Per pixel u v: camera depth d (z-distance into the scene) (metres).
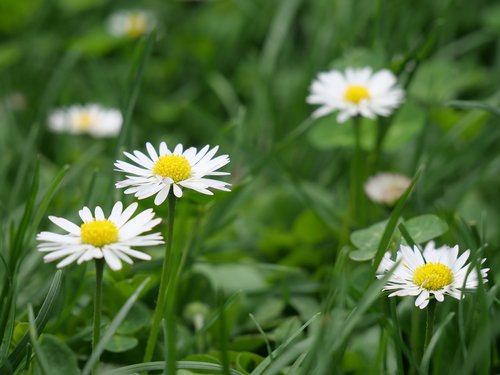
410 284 0.41
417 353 0.45
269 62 0.68
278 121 0.65
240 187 0.49
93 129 0.61
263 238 0.52
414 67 0.53
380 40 0.65
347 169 0.58
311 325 0.46
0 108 0.69
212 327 0.47
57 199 0.53
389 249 0.44
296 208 0.55
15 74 0.75
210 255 0.50
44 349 0.41
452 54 0.71
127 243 0.40
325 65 0.67
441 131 0.62
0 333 0.42
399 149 0.60
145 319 0.45
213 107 0.73
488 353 0.40
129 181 0.41
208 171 0.41
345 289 0.40
